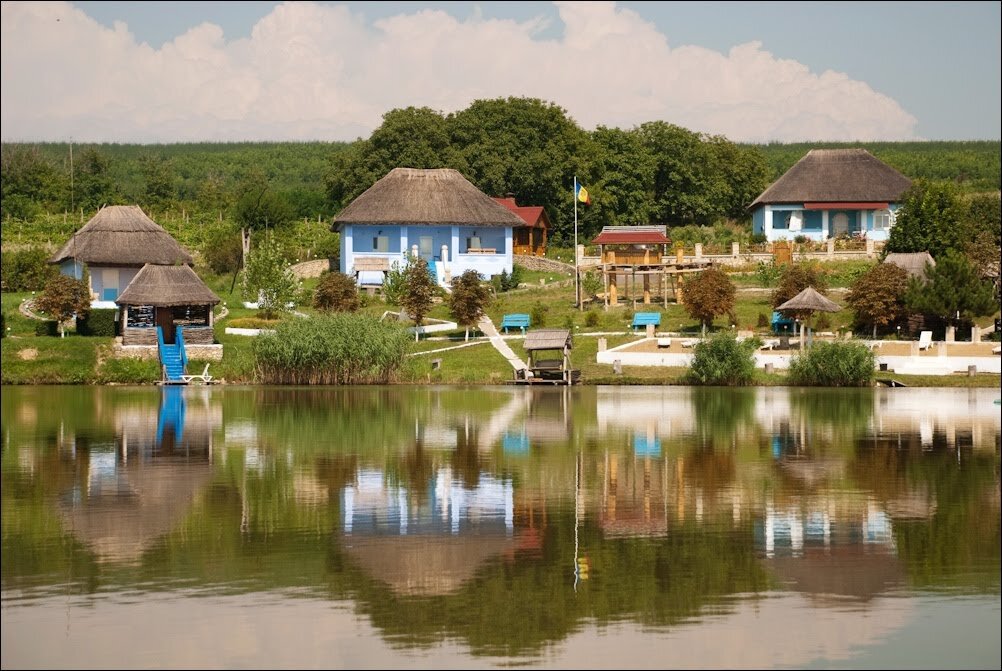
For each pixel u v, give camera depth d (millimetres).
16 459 40438
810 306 66312
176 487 35531
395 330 69812
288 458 40594
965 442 43781
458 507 32812
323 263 102375
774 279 86562
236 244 104750
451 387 65375
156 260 82875
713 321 76688
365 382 68000
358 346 67875
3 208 134625
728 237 113000
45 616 23781
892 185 100938
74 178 148000
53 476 37281
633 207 123500
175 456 41094
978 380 63625
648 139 127000
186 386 66938
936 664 21500
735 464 39312
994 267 83938
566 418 51125
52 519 31438
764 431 46844
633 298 82875
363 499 33875
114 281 82688
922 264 77938
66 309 73500
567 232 121062
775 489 35188
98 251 82188
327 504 33219
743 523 31031
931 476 37156
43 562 27422
